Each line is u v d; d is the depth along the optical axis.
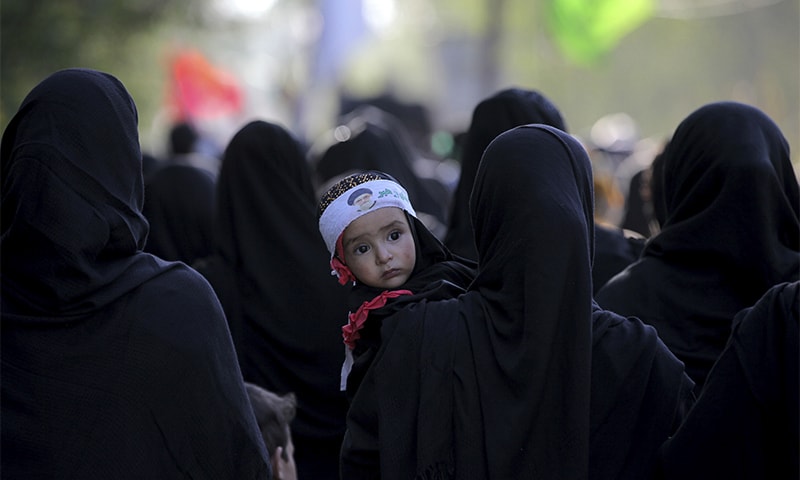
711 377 8.60
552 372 8.48
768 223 11.04
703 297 11.24
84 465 8.41
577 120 91.75
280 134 14.73
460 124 32.34
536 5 76.31
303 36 82.38
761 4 84.38
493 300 8.77
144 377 8.55
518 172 8.71
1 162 8.94
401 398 8.85
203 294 8.92
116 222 8.61
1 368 8.51
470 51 99.81
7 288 8.57
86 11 47.31
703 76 91.06
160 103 56.50
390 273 9.66
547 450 8.46
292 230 14.33
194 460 8.69
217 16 53.03
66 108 8.64
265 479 9.05
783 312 8.27
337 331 13.80
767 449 8.39
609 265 13.67
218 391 8.77
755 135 11.30
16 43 45.69
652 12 72.25
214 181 17.64
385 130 21.39
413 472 8.73
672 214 11.78
